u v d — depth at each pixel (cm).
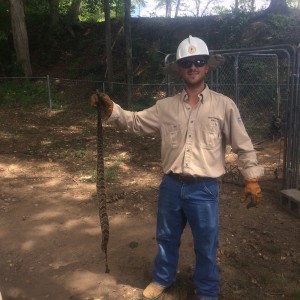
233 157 813
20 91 1716
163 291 362
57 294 368
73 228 496
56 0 2311
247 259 427
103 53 2066
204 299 336
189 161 307
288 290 371
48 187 643
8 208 558
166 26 2059
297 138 574
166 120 313
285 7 1839
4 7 2194
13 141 978
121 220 517
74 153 859
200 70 300
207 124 303
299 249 449
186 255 429
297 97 564
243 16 1852
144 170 740
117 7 2183
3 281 390
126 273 398
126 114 326
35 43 2261
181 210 327
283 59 1366
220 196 602
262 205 571
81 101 1667
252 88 1334
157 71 1802
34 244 459
